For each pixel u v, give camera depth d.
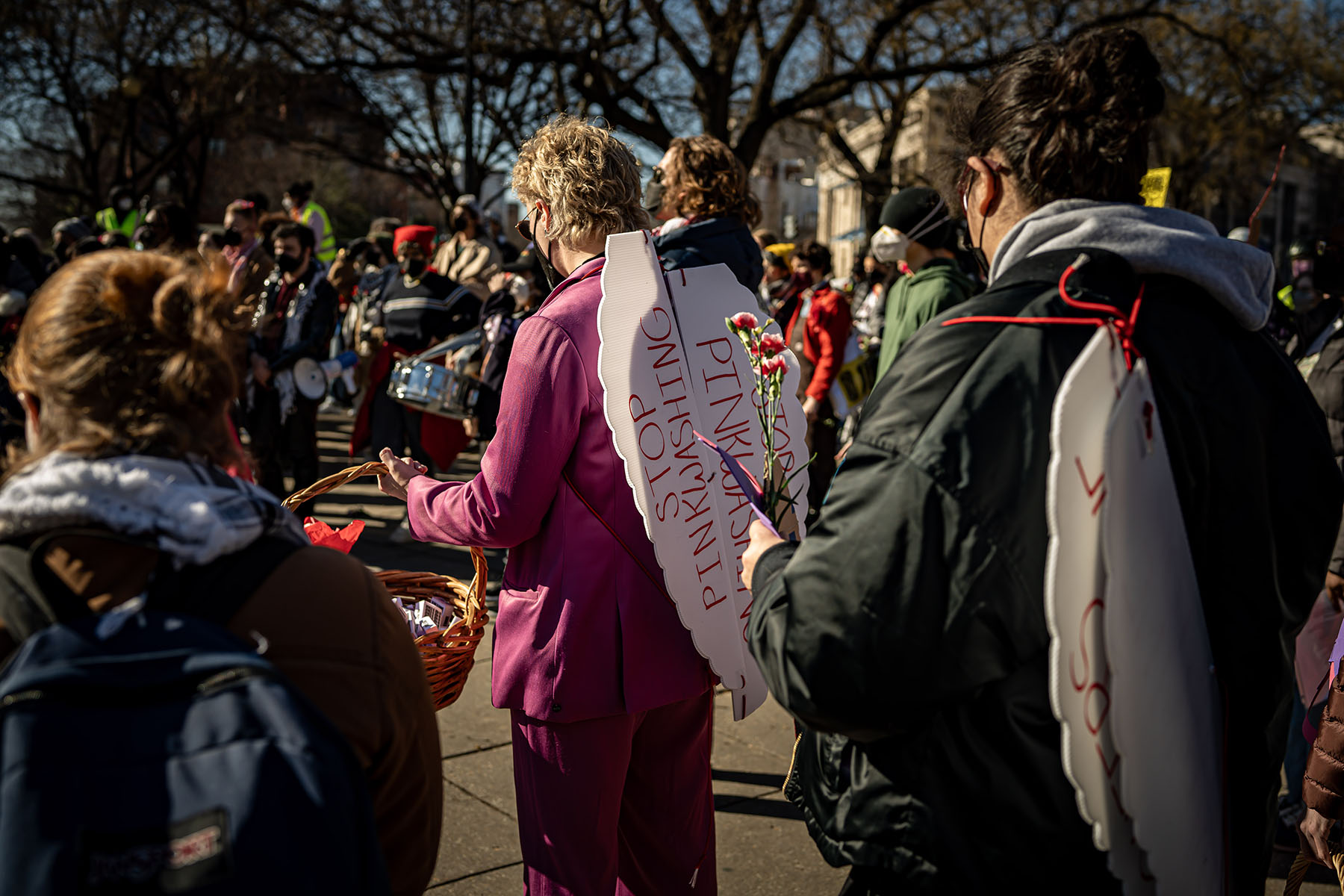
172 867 0.86
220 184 31.94
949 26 16.94
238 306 1.11
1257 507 1.25
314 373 5.43
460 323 5.93
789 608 1.21
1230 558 1.25
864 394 6.61
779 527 1.69
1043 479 1.13
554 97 18.42
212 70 19.06
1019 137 1.31
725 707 3.87
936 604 1.13
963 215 1.47
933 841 1.22
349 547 2.25
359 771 0.98
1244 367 1.28
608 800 1.89
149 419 1.02
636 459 1.82
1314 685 2.33
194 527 0.98
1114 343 1.10
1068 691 1.08
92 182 23.66
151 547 0.98
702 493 1.93
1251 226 1.65
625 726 1.90
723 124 15.70
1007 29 16.09
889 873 1.29
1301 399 1.34
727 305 2.04
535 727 1.89
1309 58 19.33
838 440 6.79
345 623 1.06
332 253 9.54
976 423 1.14
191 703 0.91
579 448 1.85
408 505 1.96
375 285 6.79
